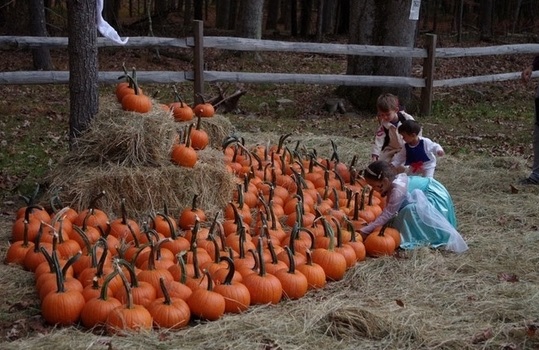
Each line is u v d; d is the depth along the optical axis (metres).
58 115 10.96
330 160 7.63
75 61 6.36
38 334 3.90
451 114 12.41
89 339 3.83
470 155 9.20
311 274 4.69
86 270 4.44
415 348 3.94
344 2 27.36
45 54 15.49
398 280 4.91
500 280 4.96
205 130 7.38
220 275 4.45
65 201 5.68
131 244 5.07
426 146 6.27
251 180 6.61
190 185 5.94
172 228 4.99
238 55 19.36
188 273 4.48
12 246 5.01
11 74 9.14
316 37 23.78
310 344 3.91
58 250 4.84
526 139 10.49
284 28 31.59
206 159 6.21
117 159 5.89
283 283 4.52
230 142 7.27
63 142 9.13
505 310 4.41
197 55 10.40
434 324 4.19
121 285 4.30
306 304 4.42
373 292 4.70
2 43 9.78
